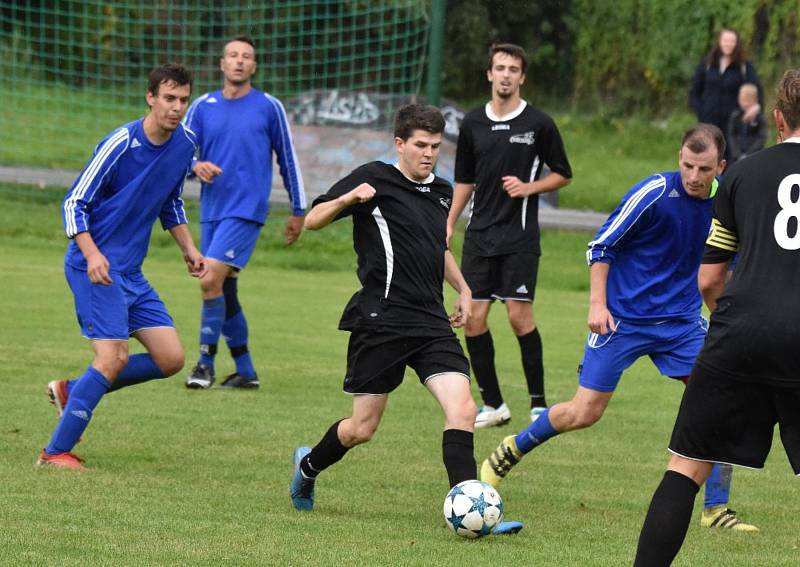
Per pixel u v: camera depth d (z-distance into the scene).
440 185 17.83
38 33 73.25
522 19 97.25
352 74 63.69
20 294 39.91
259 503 18.09
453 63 97.06
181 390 27.78
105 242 20.33
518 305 26.98
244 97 29.03
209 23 71.69
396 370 17.14
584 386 19.41
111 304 20.19
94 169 19.83
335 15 70.06
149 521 16.48
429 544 16.05
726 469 18.19
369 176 17.36
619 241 19.02
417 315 17.17
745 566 15.69
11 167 62.81
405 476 20.53
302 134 61.50
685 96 91.44
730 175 14.01
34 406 24.73
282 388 28.50
